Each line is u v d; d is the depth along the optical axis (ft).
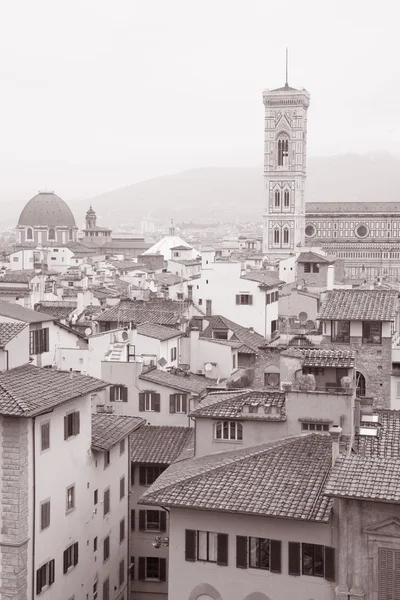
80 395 218.59
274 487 176.76
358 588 164.96
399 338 314.96
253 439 206.18
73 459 223.71
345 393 200.03
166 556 264.52
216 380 339.98
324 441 191.62
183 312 439.63
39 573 205.57
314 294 492.13
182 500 175.94
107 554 246.68
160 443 271.90
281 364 245.86
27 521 200.13
